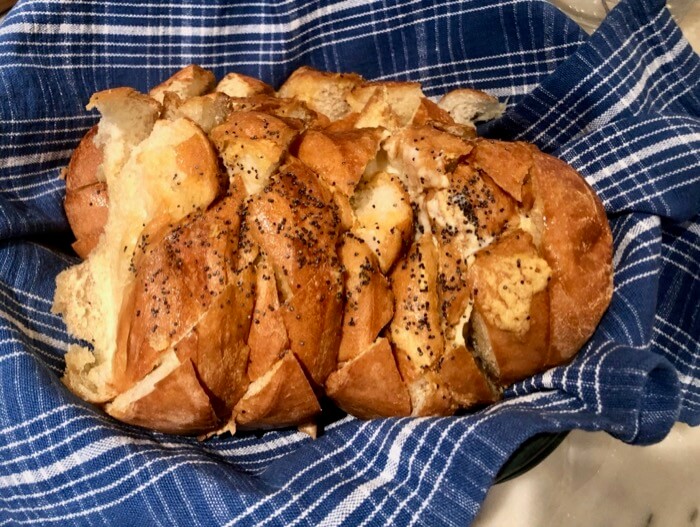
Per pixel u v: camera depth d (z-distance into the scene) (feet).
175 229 1.11
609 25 1.36
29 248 1.34
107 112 1.28
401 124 1.36
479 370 1.19
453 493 1.05
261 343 1.11
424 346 1.15
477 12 1.48
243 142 1.16
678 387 1.13
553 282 1.18
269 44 1.62
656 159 1.30
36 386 1.12
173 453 1.14
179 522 1.07
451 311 1.16
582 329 1.20
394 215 1.17
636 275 1.26
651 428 1.15
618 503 1.51
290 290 1.10
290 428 1.29
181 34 1.55
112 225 1.21
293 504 1.06
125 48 1.50
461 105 1.45
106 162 1.28
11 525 1.15
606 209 1.31
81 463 1.09
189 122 1.17
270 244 1.10
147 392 1.11
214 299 1.08
